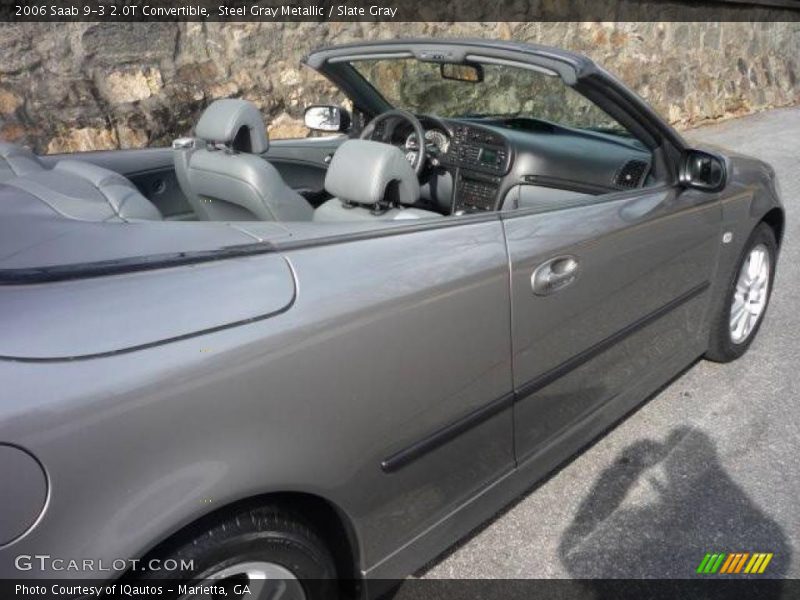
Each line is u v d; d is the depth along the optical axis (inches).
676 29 448.1
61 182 78.7
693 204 110.3
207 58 247.6
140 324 54.7
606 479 107.7
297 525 65.4
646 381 112.3
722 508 101.0
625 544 94.7
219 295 58.9
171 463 54.7
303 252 65.9
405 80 123.9
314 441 63.1
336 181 82.8
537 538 96.2
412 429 72.4
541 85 109.0
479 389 79.0
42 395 49.4
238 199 88.3
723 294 128.6
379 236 71.6
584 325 92.4
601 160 113.3
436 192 131.3
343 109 147.7
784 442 116.1
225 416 57.1
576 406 96.7
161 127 233.6
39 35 208.8
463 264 75.0
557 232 86.1
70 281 55.7
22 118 204.8
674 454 113.3
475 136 122.6
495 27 340.2
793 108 560.1
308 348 61.7
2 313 51.8
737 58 520.4
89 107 218.1
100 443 51.3
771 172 140.0
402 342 69.2
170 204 123.8
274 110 266.2
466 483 82.4
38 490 49.1
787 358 144.1
